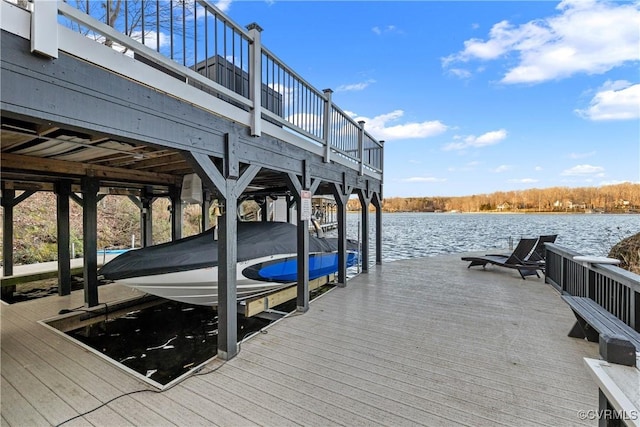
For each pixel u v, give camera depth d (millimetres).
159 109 2271
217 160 2920
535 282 6086
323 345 3197
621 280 3176
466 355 2967
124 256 4031
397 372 2660
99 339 4180
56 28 1669
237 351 3029
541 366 2750
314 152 4734
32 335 3537
